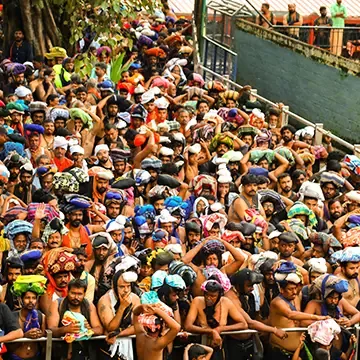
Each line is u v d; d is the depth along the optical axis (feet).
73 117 87.76
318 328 60.70
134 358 59.52
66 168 80.53
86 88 96.53
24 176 75.66
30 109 87.61
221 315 60.75
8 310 57.16
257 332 61.57
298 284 62.59
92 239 66.23
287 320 62.39
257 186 77.15
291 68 124.06
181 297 61.57
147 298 58.44
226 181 79.30
